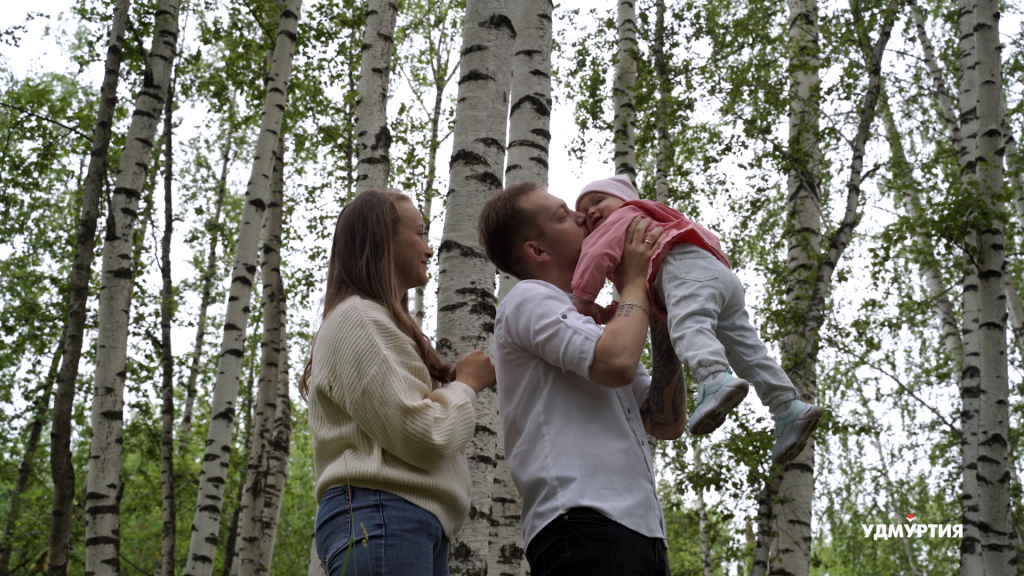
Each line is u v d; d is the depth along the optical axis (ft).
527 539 5.72
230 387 26.63
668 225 6.56
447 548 6.30
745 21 32.45
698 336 6.05
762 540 23.59
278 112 28.12
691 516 28.55
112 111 23.18
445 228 12.62
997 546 20.56
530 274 6.80
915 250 29.07
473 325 12.00
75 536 43.55
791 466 24.35
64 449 21.52
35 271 42.22
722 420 5.86
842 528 48.26
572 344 5.61
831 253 26.14
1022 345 36.29
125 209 22.49
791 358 24.58
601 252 6.30
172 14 24.26
